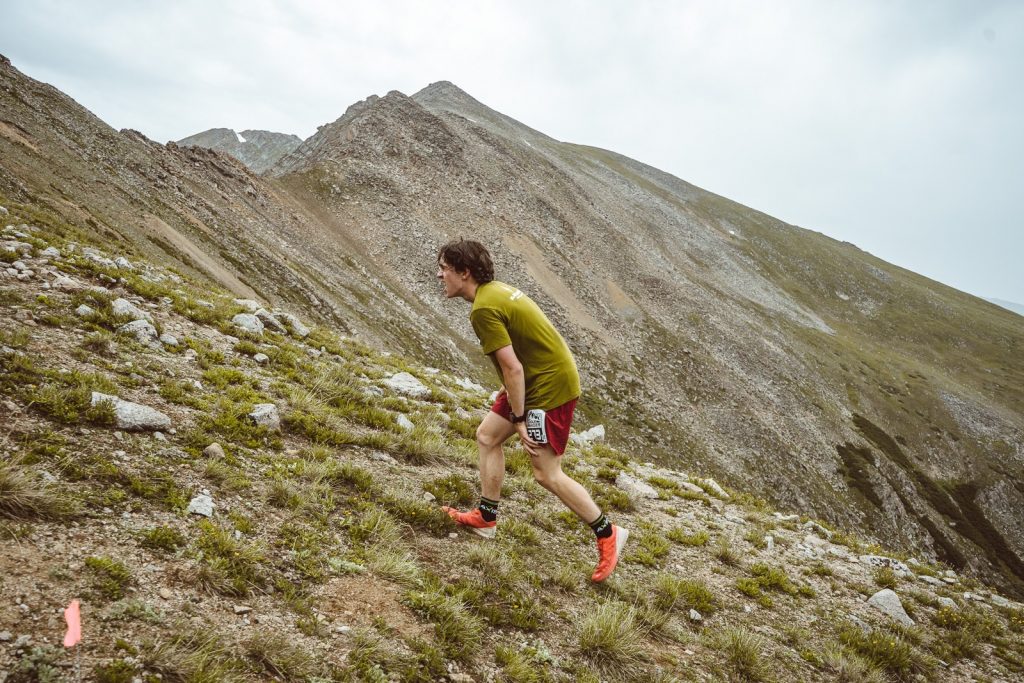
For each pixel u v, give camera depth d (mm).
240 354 8352
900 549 77750
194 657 2539
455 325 66438
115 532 3225
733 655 4582
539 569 4930
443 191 93250
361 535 4289
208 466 4242
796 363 112312
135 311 7742
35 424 3951
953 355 156000
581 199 135500
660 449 68438
